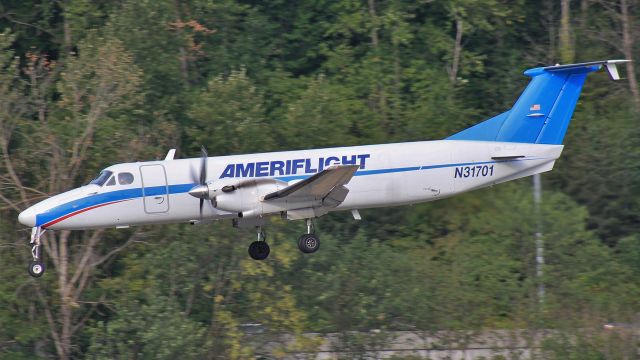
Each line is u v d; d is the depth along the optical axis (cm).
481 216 10562
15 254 9481
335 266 9531
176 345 8494
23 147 9631
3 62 9569
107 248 9975
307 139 10869
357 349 9062
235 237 9469
